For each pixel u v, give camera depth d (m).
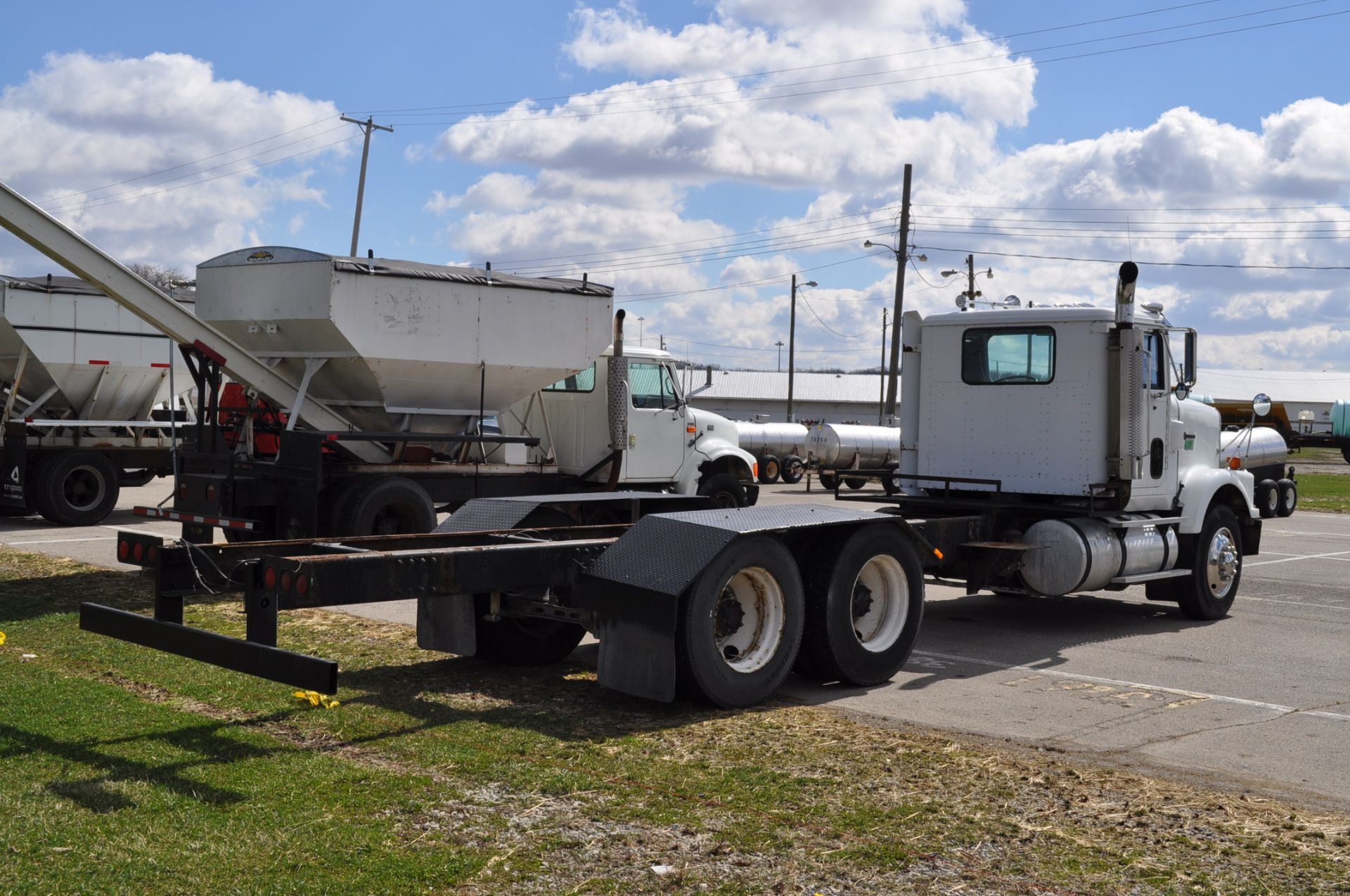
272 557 6.07
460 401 13.72
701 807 5.06
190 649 5.86
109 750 5.68
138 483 20.11
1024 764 5.84
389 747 5.87
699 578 6.66
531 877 4.26
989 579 9.87
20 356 17.30
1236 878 4.40
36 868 4.22
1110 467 9.86
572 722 6.48
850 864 4.45
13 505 17.19
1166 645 9.59
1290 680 8.25
